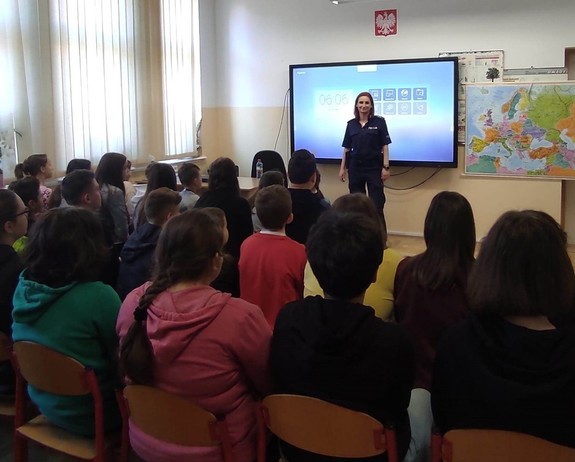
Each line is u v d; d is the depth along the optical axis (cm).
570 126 573
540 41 582
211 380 153
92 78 561
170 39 665
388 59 647
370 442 139
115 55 588
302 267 241
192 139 718
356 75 652
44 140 517
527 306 129
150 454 161
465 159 623
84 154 558
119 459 181
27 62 496
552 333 126
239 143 751
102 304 180
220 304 154
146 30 626
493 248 136
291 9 691
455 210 186
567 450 120
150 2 629
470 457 132
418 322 188
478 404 130
